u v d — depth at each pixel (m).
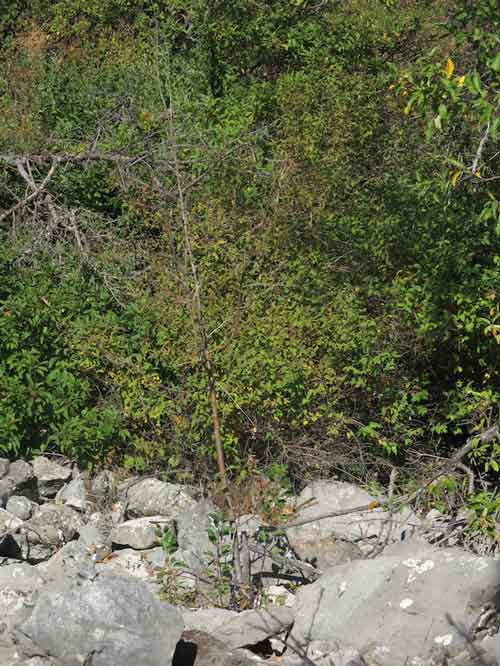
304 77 9.31
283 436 6.88
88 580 4.25
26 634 3.99
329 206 8.08
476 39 6.53
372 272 7.64
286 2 10.48
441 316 7.14
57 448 6.99
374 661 4.12
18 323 6.99
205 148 8.31
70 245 8.14
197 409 6.56
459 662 4.04
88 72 10.68
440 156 7.22
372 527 5.75
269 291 7.39
